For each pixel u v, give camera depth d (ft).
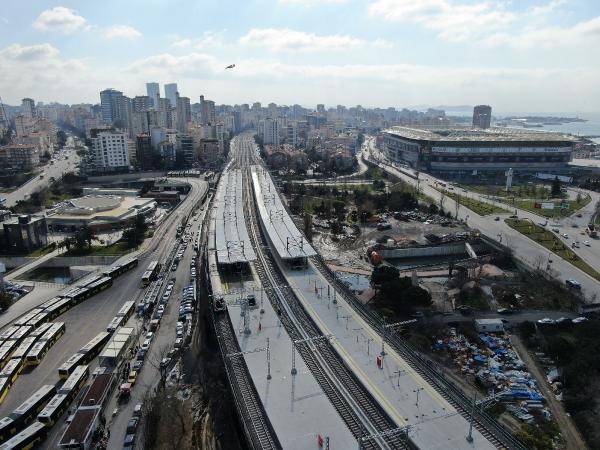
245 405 354.95
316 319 481.05
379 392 362.74
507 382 443.73
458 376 455.22
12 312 590.96
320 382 385.09
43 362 481.46
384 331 436.35
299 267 627.05
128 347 501.56
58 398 402.93
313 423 331.98
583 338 488.02
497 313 567.18
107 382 422.00
